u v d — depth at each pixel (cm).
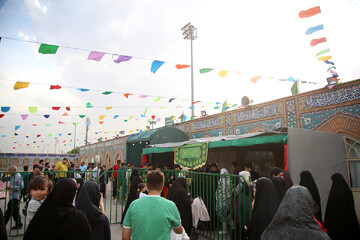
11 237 573
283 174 525
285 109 908
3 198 1064
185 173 691
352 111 733
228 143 728
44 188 329
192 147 842
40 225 233
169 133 1302
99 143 3089
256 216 360
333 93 780
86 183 334
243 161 1013
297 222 195
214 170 716
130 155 1605
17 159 4078
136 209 258
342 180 465
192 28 1758
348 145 741
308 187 457
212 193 600
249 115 1045
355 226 436
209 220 559
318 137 676
